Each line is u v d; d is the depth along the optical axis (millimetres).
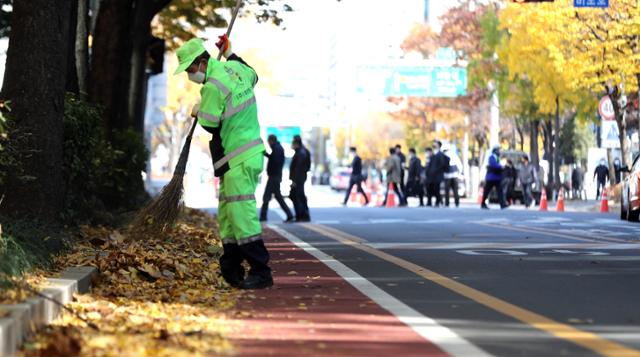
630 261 35469
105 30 57719
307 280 29219
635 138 126812
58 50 31719
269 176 66500
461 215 76312
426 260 36125
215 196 125688
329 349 17984
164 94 117812
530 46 111625
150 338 18422
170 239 36344
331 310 22891
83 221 40750
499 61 127375
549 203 119438
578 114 116750
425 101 175000
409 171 103000
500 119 163125
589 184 126750
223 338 18906
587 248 41469
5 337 16141
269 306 23516
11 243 22906
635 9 88562
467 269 32719
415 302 24359
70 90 42781
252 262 26594
